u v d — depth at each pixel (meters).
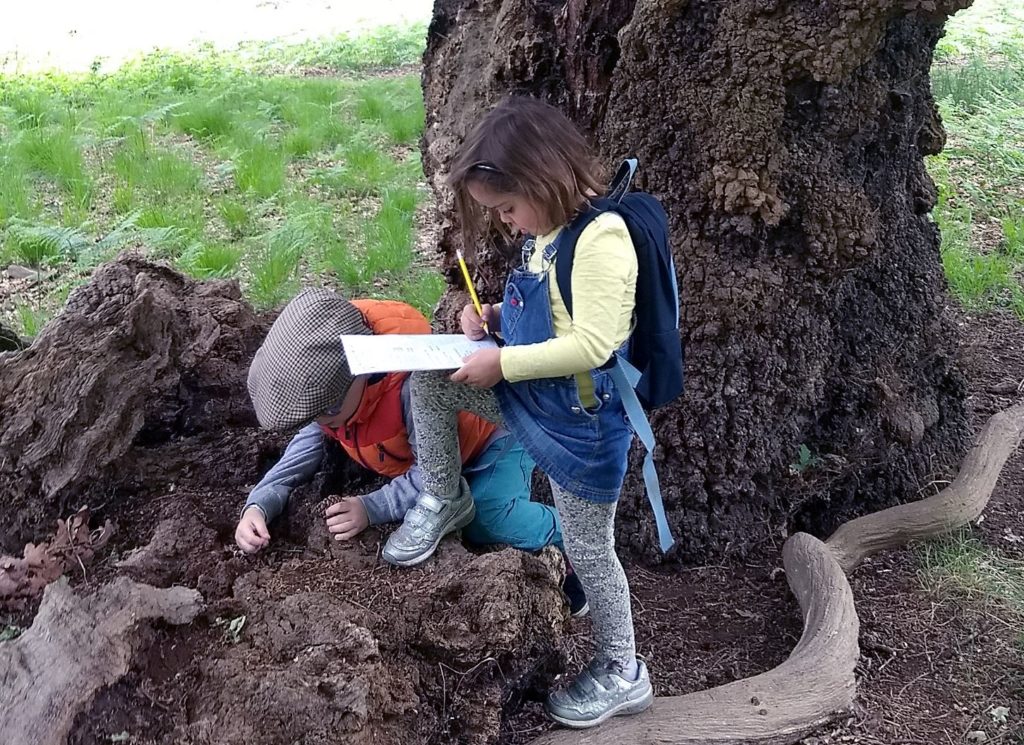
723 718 2.56
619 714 2.53
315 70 14.43
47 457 2.89
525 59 3.28
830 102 3.02
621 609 2.40
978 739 2.68
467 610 2.23
